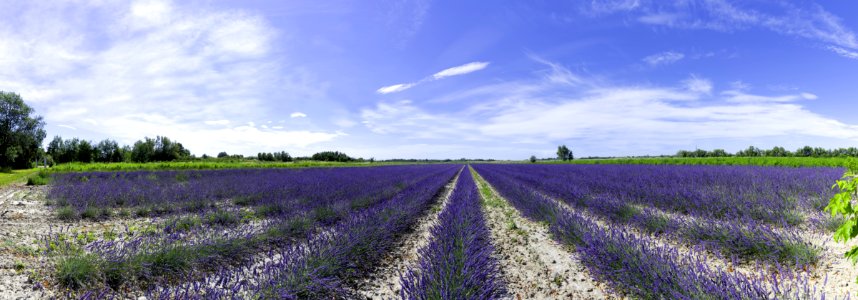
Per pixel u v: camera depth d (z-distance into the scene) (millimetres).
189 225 6664
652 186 10672
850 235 2129
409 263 5125
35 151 46781
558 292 4020
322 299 3781
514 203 10406
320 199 10000
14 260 4328
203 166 31656
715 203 7465
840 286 3502
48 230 6453
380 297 3951
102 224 7363
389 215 7465
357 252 5047
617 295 3781
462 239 4965
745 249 4648
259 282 3578
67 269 3766
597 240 4691
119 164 30172
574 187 11711
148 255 4316
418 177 23297
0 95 43219
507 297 3936
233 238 5246
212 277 4195
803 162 21609
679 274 3398
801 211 6707
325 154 74688
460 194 11680
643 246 4133
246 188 12648
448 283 3424
